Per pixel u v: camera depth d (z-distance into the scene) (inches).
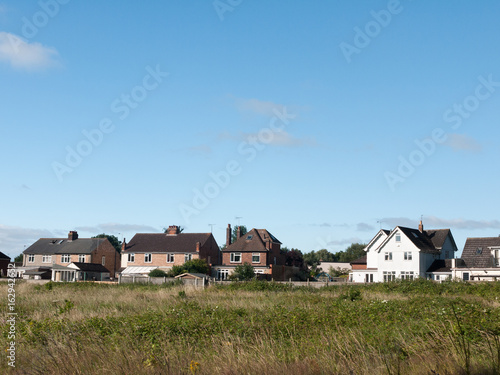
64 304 983.0
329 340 478.6
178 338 539.8
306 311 730.8
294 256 3599.9
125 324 602.9
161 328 574.6
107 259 3412.9
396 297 1237.1
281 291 1596.9
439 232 2711.6
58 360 452.8
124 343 499.2
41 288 1667.1
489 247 2346.2
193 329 583.5
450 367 374.9
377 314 671.1
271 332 556.4
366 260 2994.6
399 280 1652.3
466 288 1437.0
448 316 553.3
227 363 422.3
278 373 396.2
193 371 402.0
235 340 514.3
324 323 599.2
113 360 441.4
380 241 2751.0
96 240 3388.3
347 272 4003.4
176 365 427.5
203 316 700.0
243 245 3053.6
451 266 2427.4
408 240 2480.3
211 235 3289.9
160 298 1184.2
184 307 834.8
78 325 602.9
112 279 3203.7
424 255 2498.8
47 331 579.5
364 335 498.0
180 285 1792.6
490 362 383.9
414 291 1461.6
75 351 469.1
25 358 494.0
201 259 2913.4
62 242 3486.7
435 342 443.2
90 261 3297.2
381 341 464.8
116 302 1052.5
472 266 2341.3
